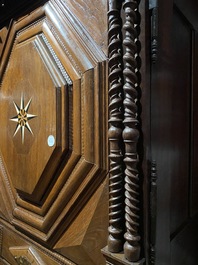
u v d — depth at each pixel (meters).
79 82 0.66
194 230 0.91
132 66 0.54
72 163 0.69
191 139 0.85
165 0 0.60
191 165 0.86
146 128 0.54
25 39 0.85
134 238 0.53
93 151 0.64
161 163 0.62
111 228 0.57
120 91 0.56
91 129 0.64
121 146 0.56
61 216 0.73
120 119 0.56
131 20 0.53
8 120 0.92
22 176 0.85
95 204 0.65
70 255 0.72
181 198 0.79
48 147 0.73
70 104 0.69
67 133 0.69
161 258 0.61
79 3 0.68
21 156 0.85
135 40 0.54
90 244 0.66
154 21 0.55
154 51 0.55
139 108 0.55
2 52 0.96
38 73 0.76
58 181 0.73
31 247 0.86
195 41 0.86
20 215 0.88
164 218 0.63
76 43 0.68
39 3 0.81
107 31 0.60
